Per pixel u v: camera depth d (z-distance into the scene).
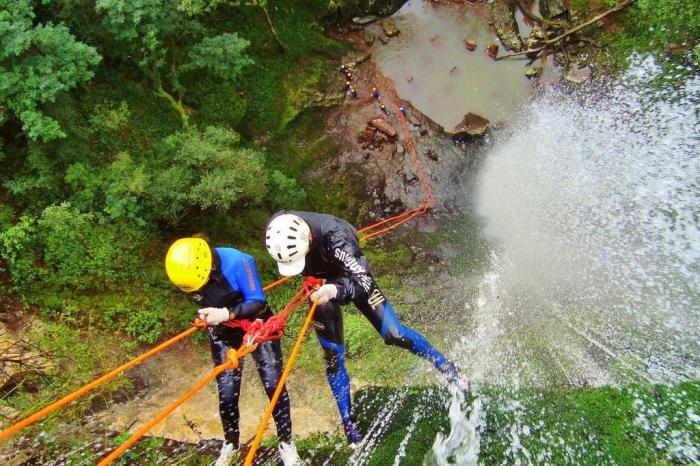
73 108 7.13
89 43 7.42
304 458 4.93
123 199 6.85
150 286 6.87
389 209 8.73
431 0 10.16
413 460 4.90
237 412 4.48
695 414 5.30
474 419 5.31
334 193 8.73
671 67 9.05
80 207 6.89
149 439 5.13
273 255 4.29
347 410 4.89
